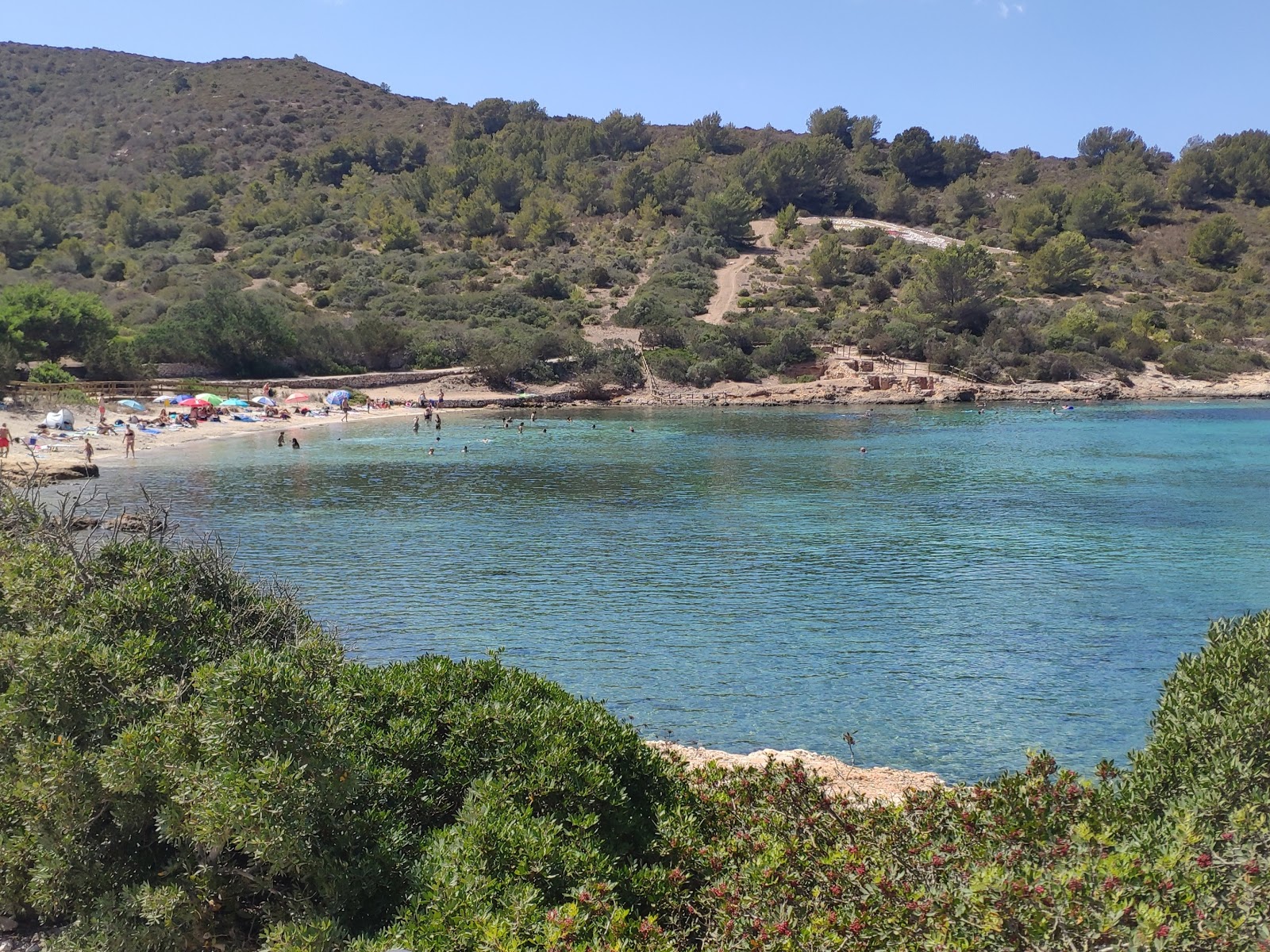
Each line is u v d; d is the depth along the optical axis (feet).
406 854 27.35
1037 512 142.00
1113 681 71.10
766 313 420.36
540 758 29.73
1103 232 575.38
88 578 36.22
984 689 69.56
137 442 218.18
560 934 22.07
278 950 23.79
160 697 27.37
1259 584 99.04
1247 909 19.95
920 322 400.26
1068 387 360.69
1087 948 19.01
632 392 355.56
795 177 632.79
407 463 197.47
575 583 101.30
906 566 108.27
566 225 569.64
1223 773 25.30
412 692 32.86
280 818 24.40
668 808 31.22
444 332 374.63
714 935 24.38
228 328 314.76
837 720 64.13
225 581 42.42
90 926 25.91
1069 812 26.89
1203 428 262.88
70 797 26.23
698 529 130.93
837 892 23.84
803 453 215.72
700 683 71.26
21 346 265.13
